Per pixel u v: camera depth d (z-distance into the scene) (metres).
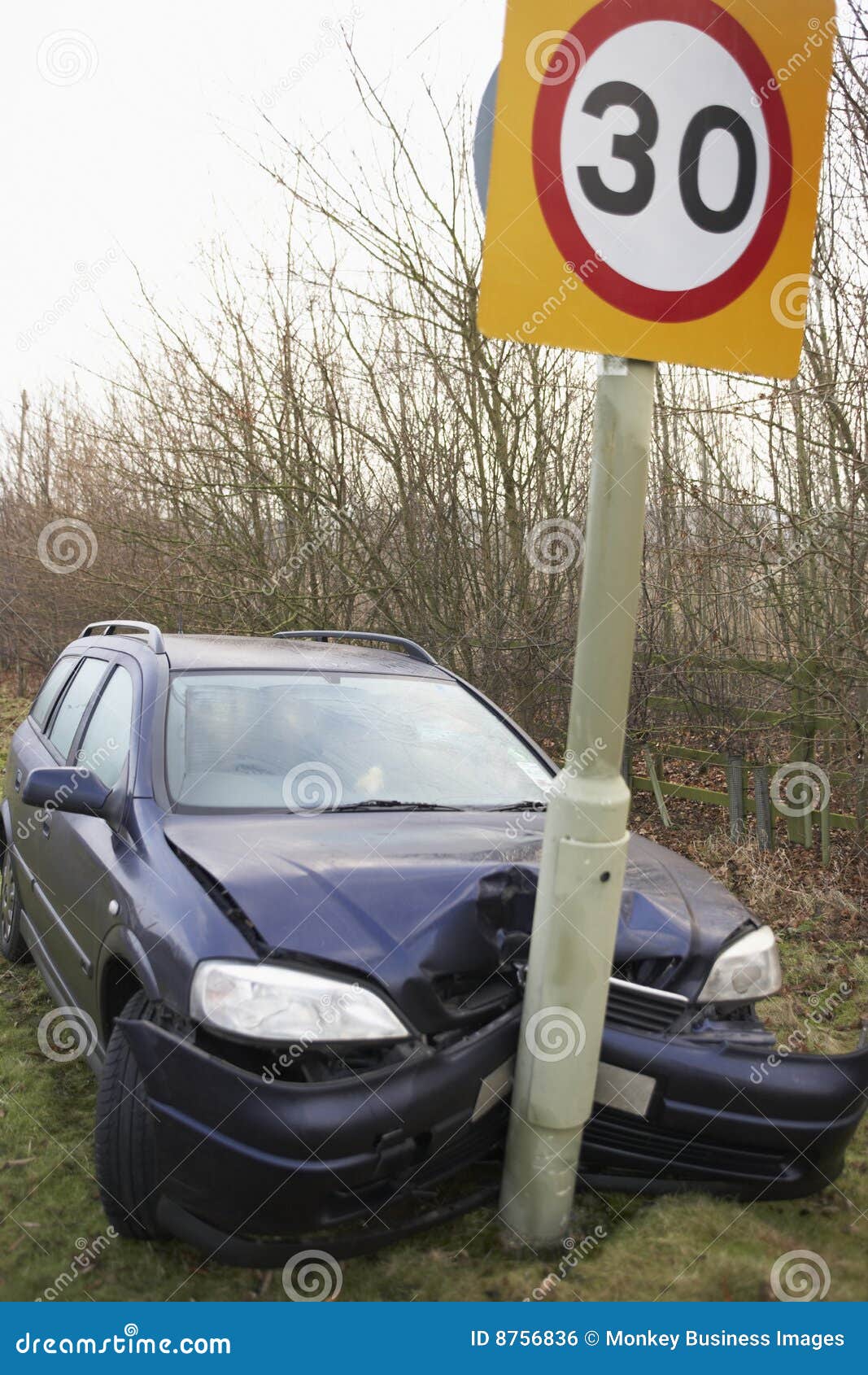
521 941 2.90
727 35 2.68
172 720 3.65
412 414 9.97
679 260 2.68
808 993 4.96
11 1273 2.79
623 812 2.64
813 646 7.12
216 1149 2.45
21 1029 4.39
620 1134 2.89
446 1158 2.72
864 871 6.87
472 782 3.78
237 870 2.86
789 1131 2.76
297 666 4.16
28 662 19.44
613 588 2.62
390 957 2.65
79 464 13.20
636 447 2.62
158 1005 2.73
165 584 11.03
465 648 9.59
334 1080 2.47
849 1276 2.74
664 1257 2.75
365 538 10.18
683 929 2.97
